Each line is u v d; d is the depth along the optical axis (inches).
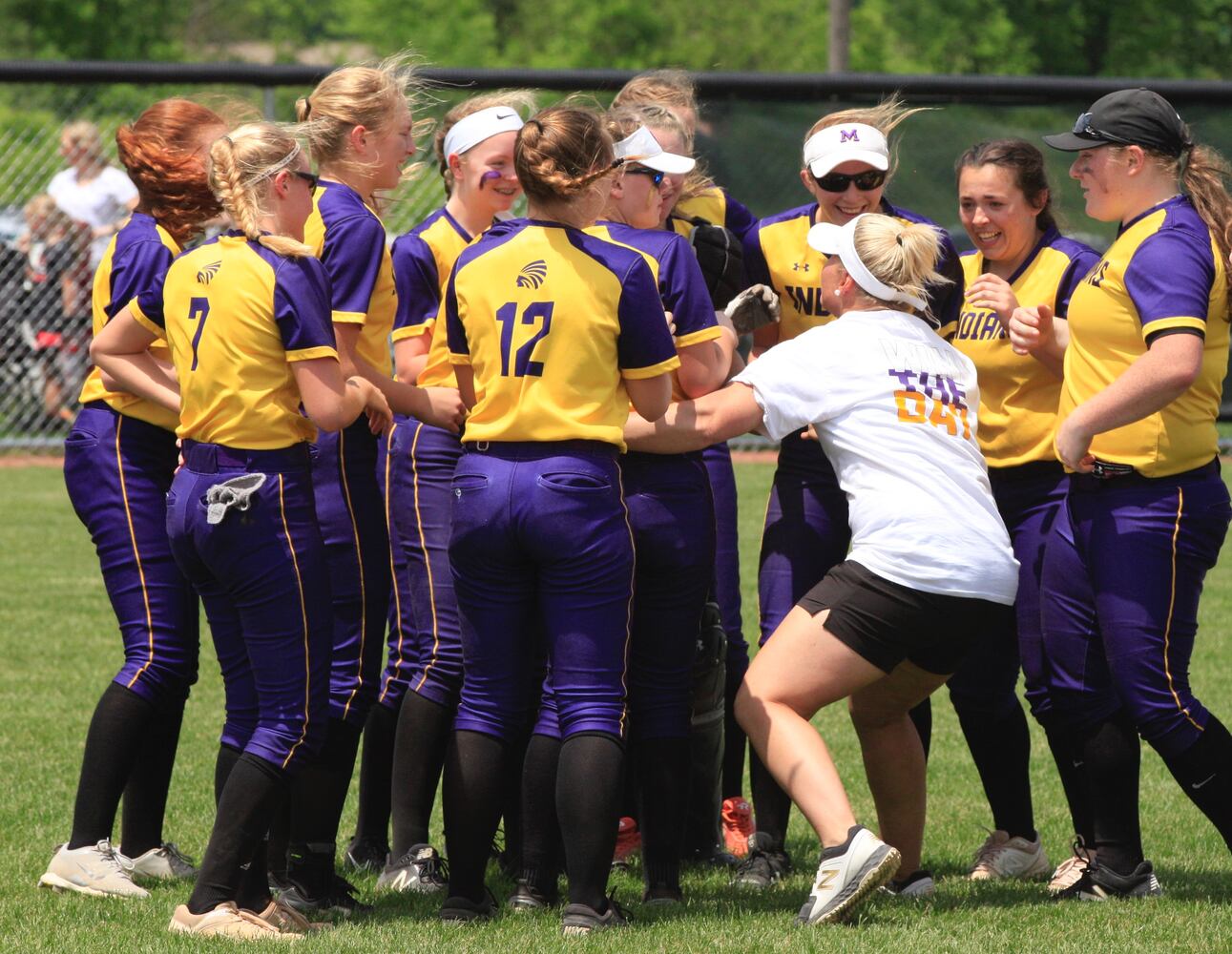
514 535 532.4
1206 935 534.9
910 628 547.8
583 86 1637.6
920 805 614.5
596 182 535.8
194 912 532.1
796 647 553.3
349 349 587.5
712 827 668.7
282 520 532.7
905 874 618.2
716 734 653.9
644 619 576.4
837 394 560.7
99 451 609.9
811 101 1683.1
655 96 687.7
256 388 528.4
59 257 1721.2
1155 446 568.4
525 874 581.3
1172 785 791.1
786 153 1689.2
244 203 535.8
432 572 623.2
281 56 5674.2
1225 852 674.2
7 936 531.8
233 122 627.8
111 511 608.4
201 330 530.0
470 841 556.1
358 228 587.5
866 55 4431.6
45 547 1397.6
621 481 559.5
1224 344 577.6
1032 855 660.1
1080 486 585.6
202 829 697.0
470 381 570.3
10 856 642.2
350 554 605.0
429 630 626.8
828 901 539.8
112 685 603.2
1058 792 791.7
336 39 5836.6
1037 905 581.9
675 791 585.0
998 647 651.5
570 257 533.0
